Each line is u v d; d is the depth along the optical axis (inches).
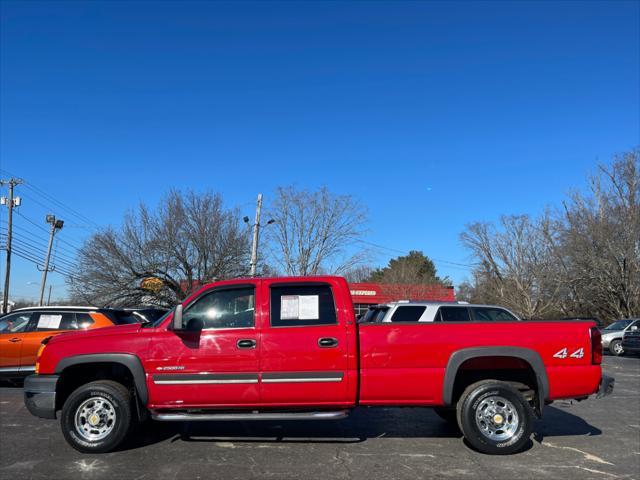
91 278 1129.4
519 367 235.8
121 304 1160.2
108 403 225.9
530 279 1644.9
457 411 232.8
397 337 225.6
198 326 222.1
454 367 224.4
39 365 228.8
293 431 265.4
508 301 1688.0
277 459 217.3
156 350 222.4
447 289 1977.1
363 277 2463.1
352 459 218.1
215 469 203.8
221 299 231.5
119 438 223.9
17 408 327.0
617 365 659.4
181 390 220.2
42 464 209.3
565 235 1423.5
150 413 240.1
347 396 222.1
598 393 233.0
